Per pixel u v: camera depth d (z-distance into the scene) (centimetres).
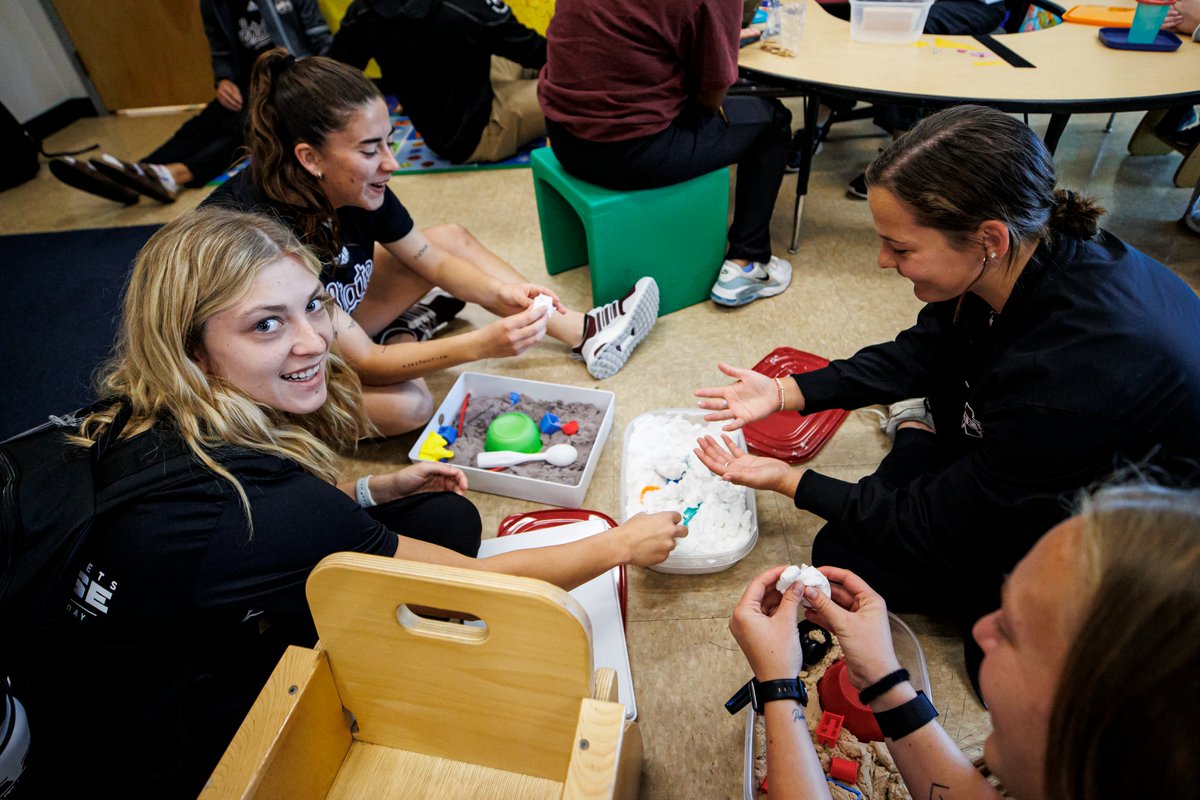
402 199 272
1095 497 43
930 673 117
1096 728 37
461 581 65
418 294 189
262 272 80
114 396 82
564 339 186
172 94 377
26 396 193
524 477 148
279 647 93
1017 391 91
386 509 119
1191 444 86
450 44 253
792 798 72
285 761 74
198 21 354
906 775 73
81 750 82
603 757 67
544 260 231
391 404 160
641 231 185
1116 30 186
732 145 181
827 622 83
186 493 73
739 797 104
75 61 363
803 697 78
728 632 125
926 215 88
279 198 132
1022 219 85
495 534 145
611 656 113
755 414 133
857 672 79
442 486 129
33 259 254
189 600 74
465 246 195
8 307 229
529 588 64
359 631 74
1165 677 34
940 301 105
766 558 136
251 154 133
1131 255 92
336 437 121
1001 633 50
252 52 290
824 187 256
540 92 180
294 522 78
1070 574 42
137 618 74
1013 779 51
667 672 120
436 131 282
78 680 77
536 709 76
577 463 156
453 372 189
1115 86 158
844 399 134
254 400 87
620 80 162
